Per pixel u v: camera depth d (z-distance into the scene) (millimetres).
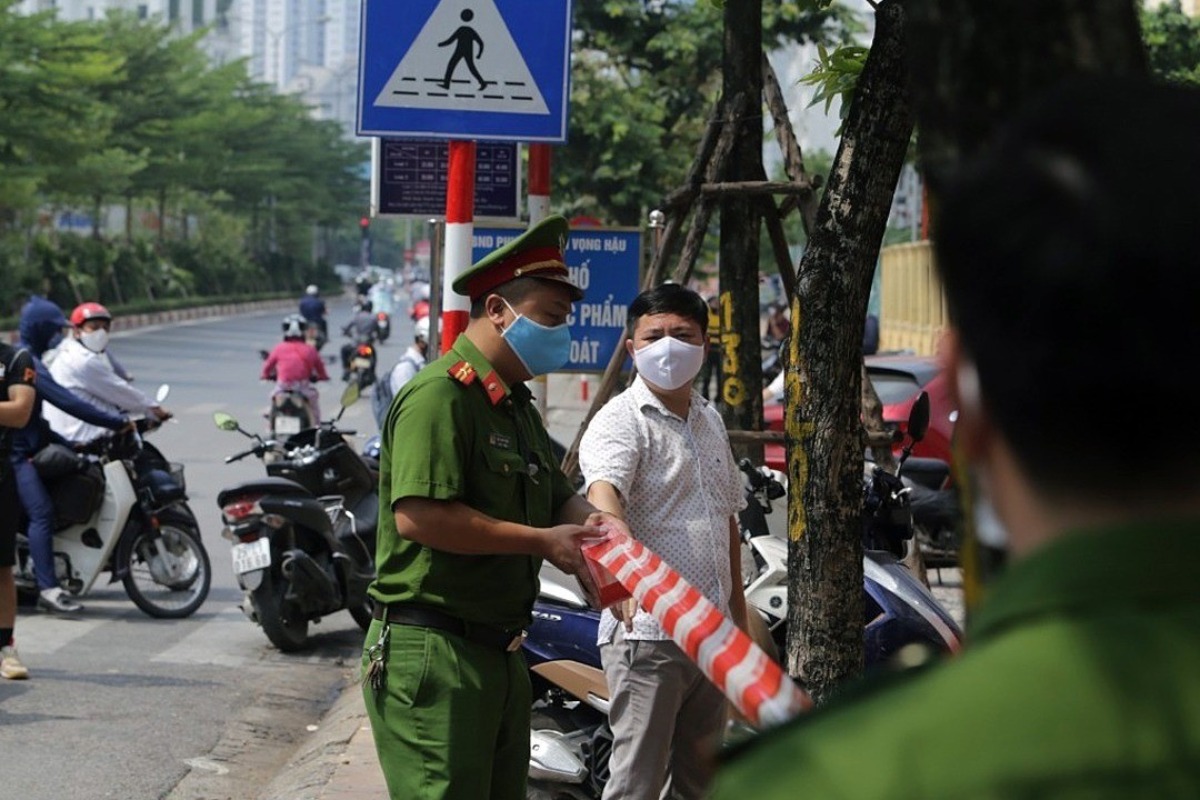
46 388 11211
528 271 4570
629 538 4340
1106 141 1196
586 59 28703
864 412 8516
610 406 5512
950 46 1530
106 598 12172
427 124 7410
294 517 10570
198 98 74062
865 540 7504
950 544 12164
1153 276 1160
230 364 43500
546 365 4621
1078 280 1176
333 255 148000
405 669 4516
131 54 68250
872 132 4312
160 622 11484
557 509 4820
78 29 46625
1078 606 1187
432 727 4488
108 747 8242
